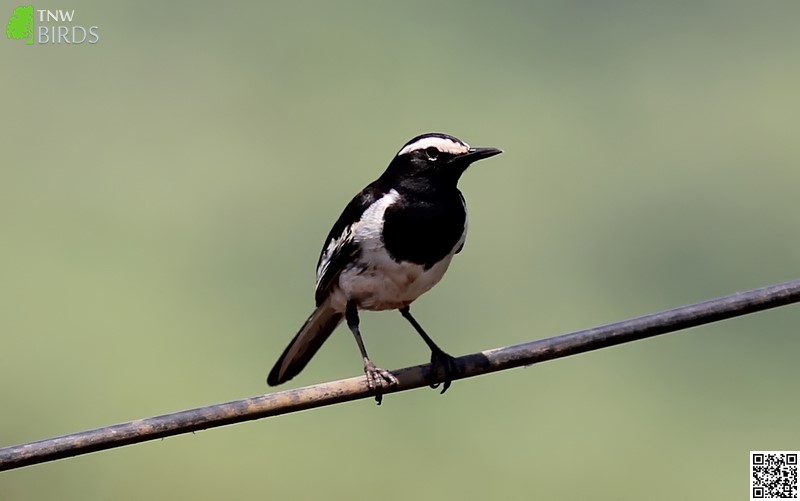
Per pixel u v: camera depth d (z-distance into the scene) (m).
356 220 11.82
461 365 10.41
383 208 11.73
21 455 8.77
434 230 11.78
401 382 10.57
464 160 11.74
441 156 11.73
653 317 9.48
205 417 9.20
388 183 11.98
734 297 9.39
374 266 11.85
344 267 11.95
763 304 9.35
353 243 11.81
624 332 9.55
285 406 9.43
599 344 9.59
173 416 9.09
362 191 12.12
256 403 9.33
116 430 8.94
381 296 12.06
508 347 10.20
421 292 12.16
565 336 9.78
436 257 11.91
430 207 11.78
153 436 9.02
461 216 12.02
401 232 11.73
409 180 11.80
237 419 9.28
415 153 11.79
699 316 9.40
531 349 9.95
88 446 8.88
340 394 9.84
